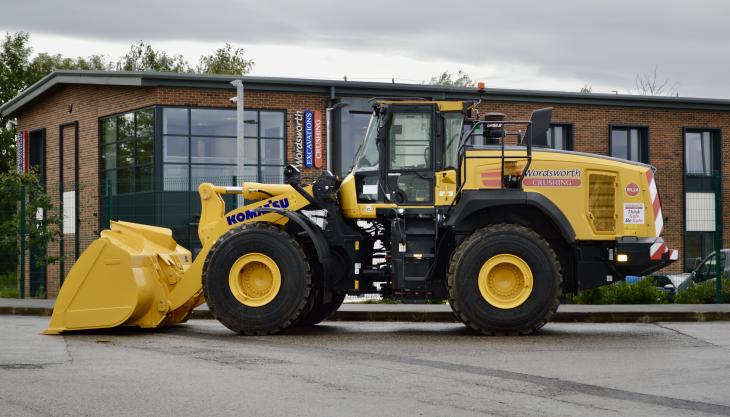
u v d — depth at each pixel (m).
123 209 23.00
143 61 58.88
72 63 55.62
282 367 9.30
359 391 7.96
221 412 7.08
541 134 13.45
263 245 12.34
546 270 12.33
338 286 13.17
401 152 13.09
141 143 29.92
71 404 7.37
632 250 12.86
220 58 56.38
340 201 13.31
